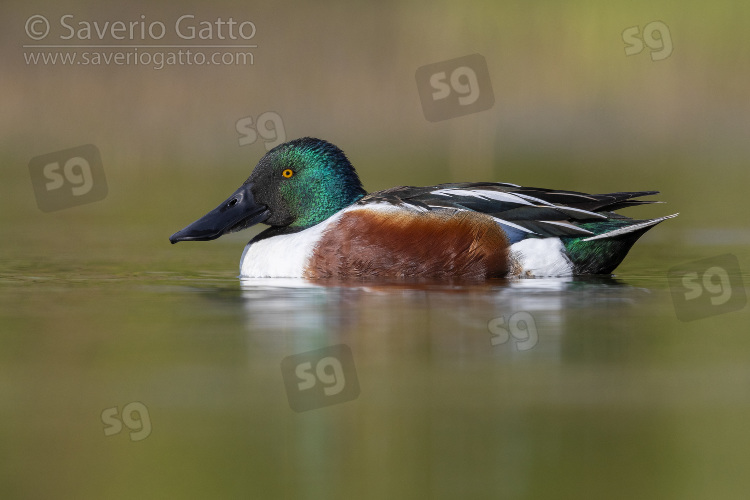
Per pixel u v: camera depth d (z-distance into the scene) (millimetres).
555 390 8477
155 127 26266
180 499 6680
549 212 13219
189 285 12922
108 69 26594
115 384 8633
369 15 27906
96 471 7105
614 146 27250
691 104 27578
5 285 12969
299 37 27578
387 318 10641
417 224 13102
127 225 19031
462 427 7688
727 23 28078
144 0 27094
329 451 7340
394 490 6742
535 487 6773
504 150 26719
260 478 6926
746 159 25828
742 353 9516
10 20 26578
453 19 28125
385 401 8234
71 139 25844
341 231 13297
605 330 10234
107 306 11523
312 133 26781
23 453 7395
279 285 12805
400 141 26969
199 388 8586
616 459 7148
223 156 26359
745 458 7195
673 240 16750
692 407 8102
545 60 27891
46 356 9414
